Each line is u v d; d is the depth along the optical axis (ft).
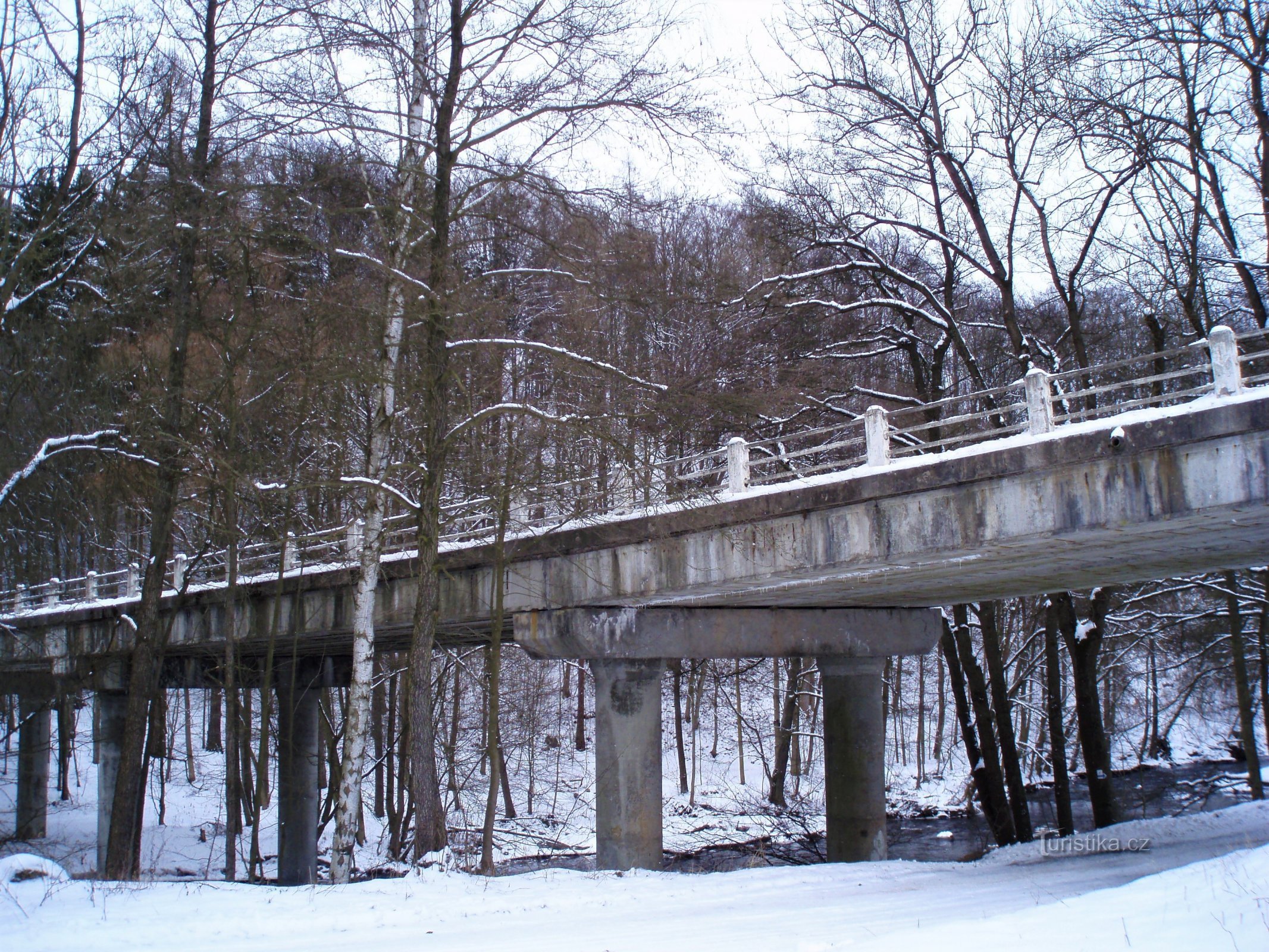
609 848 61.00
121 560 104.06
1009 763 78.79
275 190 48.93
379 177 53.36
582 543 60.13
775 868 56.65
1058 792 77.15
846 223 78.74
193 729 161.38
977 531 43.34
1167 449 37.60
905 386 85.20
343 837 49.75
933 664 156.66
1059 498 40.75
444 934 35.63
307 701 94.84
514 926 37.32
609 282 52.70
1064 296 74.33
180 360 56.95
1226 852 52.39
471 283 49.62
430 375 51.13
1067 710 127.95
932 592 63.52
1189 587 91.91
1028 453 41.16
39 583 107.24
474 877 47.88
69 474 66.18
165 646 68.44
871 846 71.10
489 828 54.85
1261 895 23.97
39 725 112.37
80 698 116.78
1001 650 101.81
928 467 44.62
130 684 61.11
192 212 51.96
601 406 52.70
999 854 64.44
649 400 52.34
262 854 107.34
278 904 39.93
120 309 58.49
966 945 24.30
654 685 63.67
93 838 113.80
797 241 79.82
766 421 73.77
